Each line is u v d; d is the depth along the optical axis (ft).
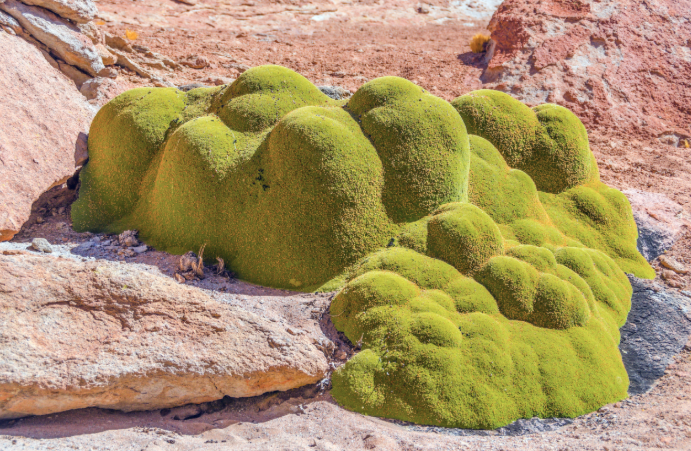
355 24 73.82
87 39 37.45
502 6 59.36
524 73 51.49
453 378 19.10
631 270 28.02
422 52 61.52
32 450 14.93
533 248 24.31
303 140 23.31
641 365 22.15
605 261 26.81
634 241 29.86
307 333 20.84
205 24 65.57
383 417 18.65
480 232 23.49
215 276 23.93
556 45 53.16
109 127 28.81
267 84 27.25
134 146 28.07
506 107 29.89
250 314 20.27
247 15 71.10
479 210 24.34
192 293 20.25
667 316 24.86
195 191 25.03
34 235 26.25
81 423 17.12
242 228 24.53
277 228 23.82
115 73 38.60
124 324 18.79
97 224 27.89
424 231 24.02
